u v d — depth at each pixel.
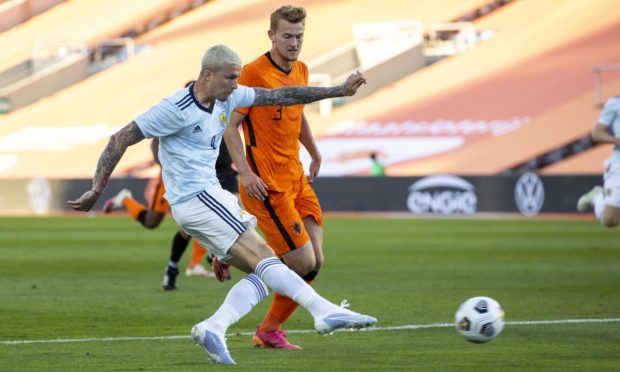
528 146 103.69
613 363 18.61
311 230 21.80
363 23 121.44
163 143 18.42
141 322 25.42
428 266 41.59
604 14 116.00
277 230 21.03
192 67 123.75
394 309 27.78
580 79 109.00
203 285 35.19
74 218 82.81
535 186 82.25
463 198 84.12
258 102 19.06
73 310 27.97
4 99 123.94
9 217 84.75
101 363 18.80
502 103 109.69
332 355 19.77
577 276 37.19
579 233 61.41
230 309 18.08
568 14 117.44
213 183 18.48
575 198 81.06
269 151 20.95
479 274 38.12
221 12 130.62
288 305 20.66
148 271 40.53
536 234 60.72
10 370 17.98
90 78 126.88
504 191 83.25
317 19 123.94
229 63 17.72
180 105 17.91
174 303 29.69
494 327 19.05
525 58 114.00
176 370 17.91
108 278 37.62
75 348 20.88
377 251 49.50
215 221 18.20
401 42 116.50
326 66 116.94
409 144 107.56
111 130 117.81
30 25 133.00
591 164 100.69
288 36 20.94
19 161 115.62
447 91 113.31
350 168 106.56
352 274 38.41
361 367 18.20
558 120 105.38
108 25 131.62
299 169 21.47
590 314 26.34
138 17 132.00
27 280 36.81
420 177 85.62
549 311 26.97
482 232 62.69
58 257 47.06
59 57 127.44
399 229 66.06
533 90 109.88
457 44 118.12
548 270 39.59
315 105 115.00
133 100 121.25
